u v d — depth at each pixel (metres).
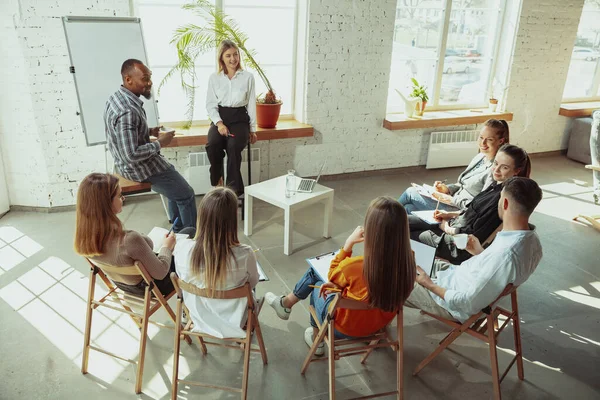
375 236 2.01
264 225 4.42
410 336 3.01
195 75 4.88
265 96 4.98
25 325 2.95
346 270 2.14
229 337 2.32
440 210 3.48
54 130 4.28
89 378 2.57
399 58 5.66
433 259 2.67
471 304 2.30
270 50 5.11
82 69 3.69
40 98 4.14
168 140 3.72
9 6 3.83
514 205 2.22
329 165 5.58
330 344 2.24
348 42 5.11
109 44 3.81
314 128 5.33
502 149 2.85
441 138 5.93
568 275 3.77
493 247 2.31
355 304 2.12
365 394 2.54
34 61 4.03
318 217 4.65
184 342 2.88
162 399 2.46
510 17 5.84
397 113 5.91
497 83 6.13
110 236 2.29
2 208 4.38
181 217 3.95
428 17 5.60
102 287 3.37
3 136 4.23
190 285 2.23
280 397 2.49
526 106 6.27
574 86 6.77
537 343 2.97
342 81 5.25
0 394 2.43
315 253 3.96
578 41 6.48
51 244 3.91
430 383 2.63
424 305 2.59
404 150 5.91
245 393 2.35
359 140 5.61
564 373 2.74
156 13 4.53
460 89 6.13
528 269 2.25
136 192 3.66
